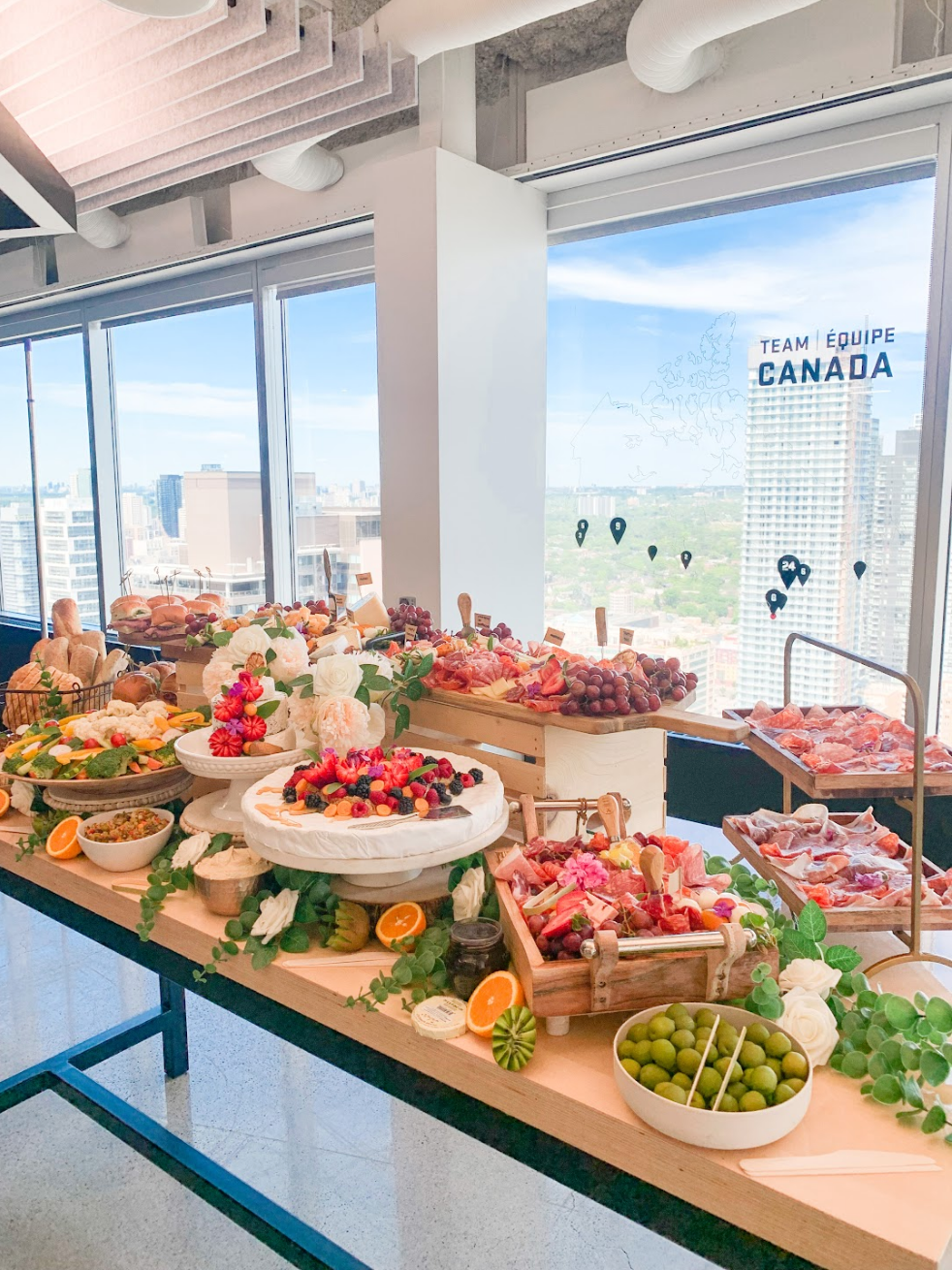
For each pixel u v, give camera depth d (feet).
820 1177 3.72
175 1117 8.51
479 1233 7.16
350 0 11.45
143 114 11.38
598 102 12.14
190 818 6.75
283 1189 7.61
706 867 6.11
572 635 14.75
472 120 12.69
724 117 11.10
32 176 9.75
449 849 5.28
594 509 14.15
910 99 10.41
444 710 7.43
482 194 12.64
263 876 5.98
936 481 11.05
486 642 8.39
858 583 11.82
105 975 10.82
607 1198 4.15
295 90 10.73
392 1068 4.95
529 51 12.50
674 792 12.82
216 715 6.56
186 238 17.15
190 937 5.87
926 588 11.26
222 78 10.22
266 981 5.51
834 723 7.88
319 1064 9.39
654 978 4.43
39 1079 7.31
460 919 5.38
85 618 23.32
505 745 7.02
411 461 12.86
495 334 13.16
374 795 5.48
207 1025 10.12
